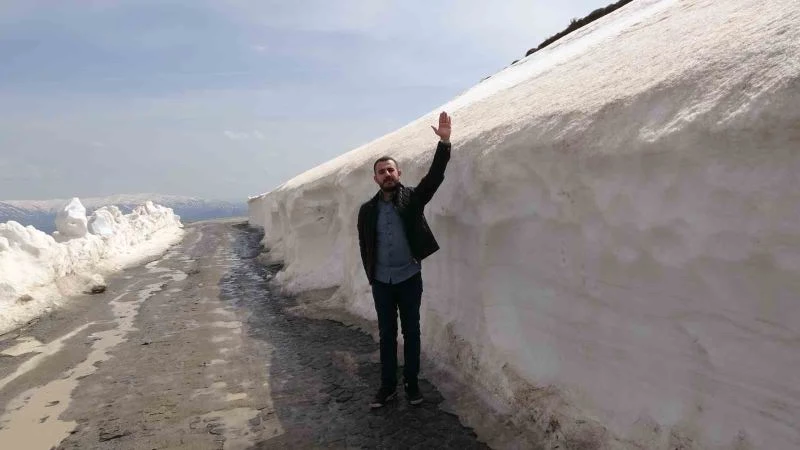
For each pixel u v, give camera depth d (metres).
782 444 2.09
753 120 2.02
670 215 2.45
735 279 2.23
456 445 3.28
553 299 3.48
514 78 7.78
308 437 3.50
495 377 3.82
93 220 13.54
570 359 3.34
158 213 22.00
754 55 2.31
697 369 2.48
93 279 9.14
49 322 6.95
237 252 15.25
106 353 5.56
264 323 6.61
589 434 2.97
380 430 3.53
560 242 3.34
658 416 2.66
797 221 1.95
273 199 14.95
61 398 4.36
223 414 3.93
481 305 4.15
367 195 6.71
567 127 3.18
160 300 8.32
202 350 5.55
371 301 6.29
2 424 3.91
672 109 2.53
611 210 2.81
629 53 3.96
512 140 3.66
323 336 5.82
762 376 2.17
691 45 3.04
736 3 3.41
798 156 1.93
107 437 3.63
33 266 7.94
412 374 3.84
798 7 2.41
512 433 3.33
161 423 3.82
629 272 2.81
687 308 2.49
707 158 2.24
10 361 5.38
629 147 2.61
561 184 3.17
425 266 5.09
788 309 2.06
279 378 4.61
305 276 8.59
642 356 2.78
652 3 6.98
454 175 4.41
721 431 2.34
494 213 3.92
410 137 7.04
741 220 2.15
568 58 5.91
